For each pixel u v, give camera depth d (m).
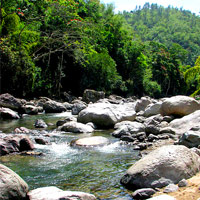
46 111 19.05
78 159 7.14
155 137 9.30
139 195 4.61
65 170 6.25
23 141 8.06
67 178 5.73
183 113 12.44
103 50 41.00
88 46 31.66
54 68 35.09
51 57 34.62
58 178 5.74
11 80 23.73
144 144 8.25
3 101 16.91
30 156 7.39
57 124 12.92
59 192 4.38
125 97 44.00
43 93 31.66
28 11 24.50
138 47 52.31
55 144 8.85
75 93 38.03
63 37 27.52
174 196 4.39
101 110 12.59
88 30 29.05
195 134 7.64
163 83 63.91
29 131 10.99
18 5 24.00
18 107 17.42
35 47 28.94
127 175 5.35
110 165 6.61
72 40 30.48
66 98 31.39
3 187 4.11
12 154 7.55
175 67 63.88
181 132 10.08
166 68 62.09
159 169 5.06
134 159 7.11
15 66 23.62
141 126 10.56
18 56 24.00
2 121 14.09
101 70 37.44
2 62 23.00
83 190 5.09
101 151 7.97
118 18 51.91
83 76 37.22
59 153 7.74
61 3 27.03
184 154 5.45
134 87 51.00
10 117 15.25
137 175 5.12
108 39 48.22
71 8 27.78
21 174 5.97
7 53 23.30
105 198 4.70
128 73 51.59
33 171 6.17
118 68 50.28
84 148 8.31
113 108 13.45
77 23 27.61
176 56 66.62
